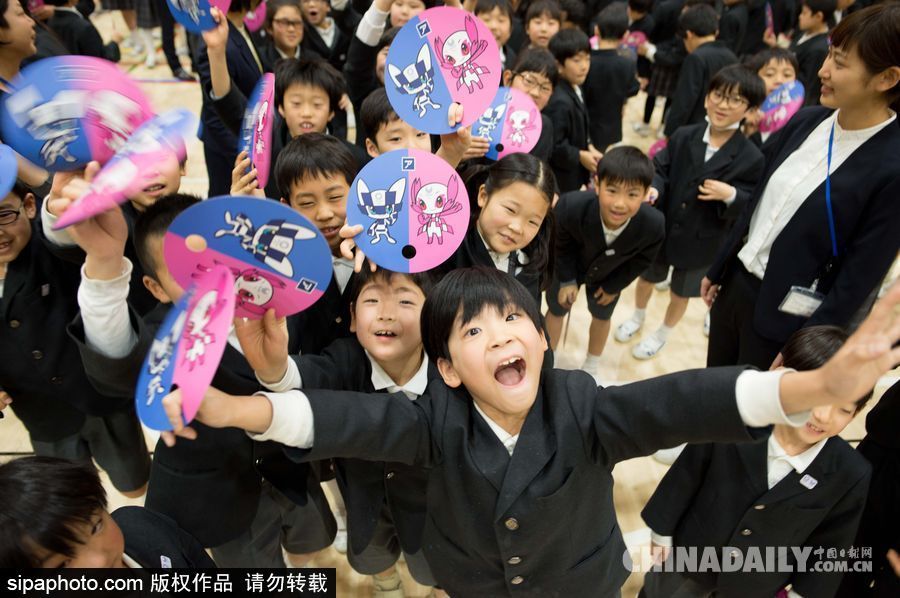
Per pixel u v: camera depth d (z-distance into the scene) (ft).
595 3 16.05
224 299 2.47
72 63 3.50
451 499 3.44
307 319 4.83
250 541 4.88
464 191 4.26
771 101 9.46
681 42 14.51
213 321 2.46
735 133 8.02
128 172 3.14
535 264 5.59
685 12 12.68
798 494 4.16
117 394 4.01
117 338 3.57
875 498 4.76
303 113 7.15
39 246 4.61
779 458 4.16
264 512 4.82
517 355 3.13
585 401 3.29
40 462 2.97
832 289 5.09
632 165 6.53
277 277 2.93
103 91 3.59
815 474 4.12
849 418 3.88
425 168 4.16
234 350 3.93
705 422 2.78
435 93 4.68
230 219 2.70
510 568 3.53
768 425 2.70
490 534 3.45
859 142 4.89
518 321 3.22
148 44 17.52
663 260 8.69
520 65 8.46
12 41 6.00
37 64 3.42
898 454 4.64
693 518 4.63
